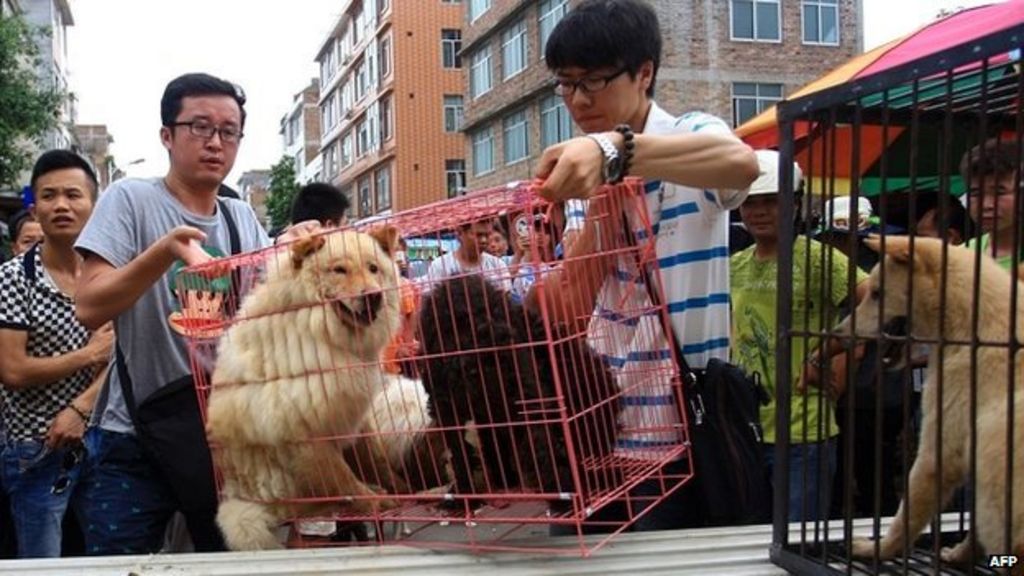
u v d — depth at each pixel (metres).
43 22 32.66
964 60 1.35
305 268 2.19
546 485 1.83
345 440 2.19
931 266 1.86
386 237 2.20
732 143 1.95
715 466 2.34
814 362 2.02
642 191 2.12
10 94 17.20
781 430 1.73
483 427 1.88
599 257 2.04
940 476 1.52
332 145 53.59
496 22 27.56
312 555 1.72
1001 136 1.71
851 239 1.61
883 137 1.55
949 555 1.73
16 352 3.64
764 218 3.73
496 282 1.93
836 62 22.02
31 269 3.78
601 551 1.74
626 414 2.14
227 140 3.03
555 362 1.76
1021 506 1.64
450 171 38.25
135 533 2.83
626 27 2.40
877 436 1.57
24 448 3.70
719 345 2.51
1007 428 1.40
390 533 2.16
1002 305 1.78
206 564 1.66
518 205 1.81
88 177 3.94
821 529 1.74
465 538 1.88
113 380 2.96
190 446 2.65
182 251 2.38
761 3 21.50
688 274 2.48
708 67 21.08
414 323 2.08
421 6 37.78
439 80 38.19
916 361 1.95
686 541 1.83
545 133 25.34
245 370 2.24
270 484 2.23
